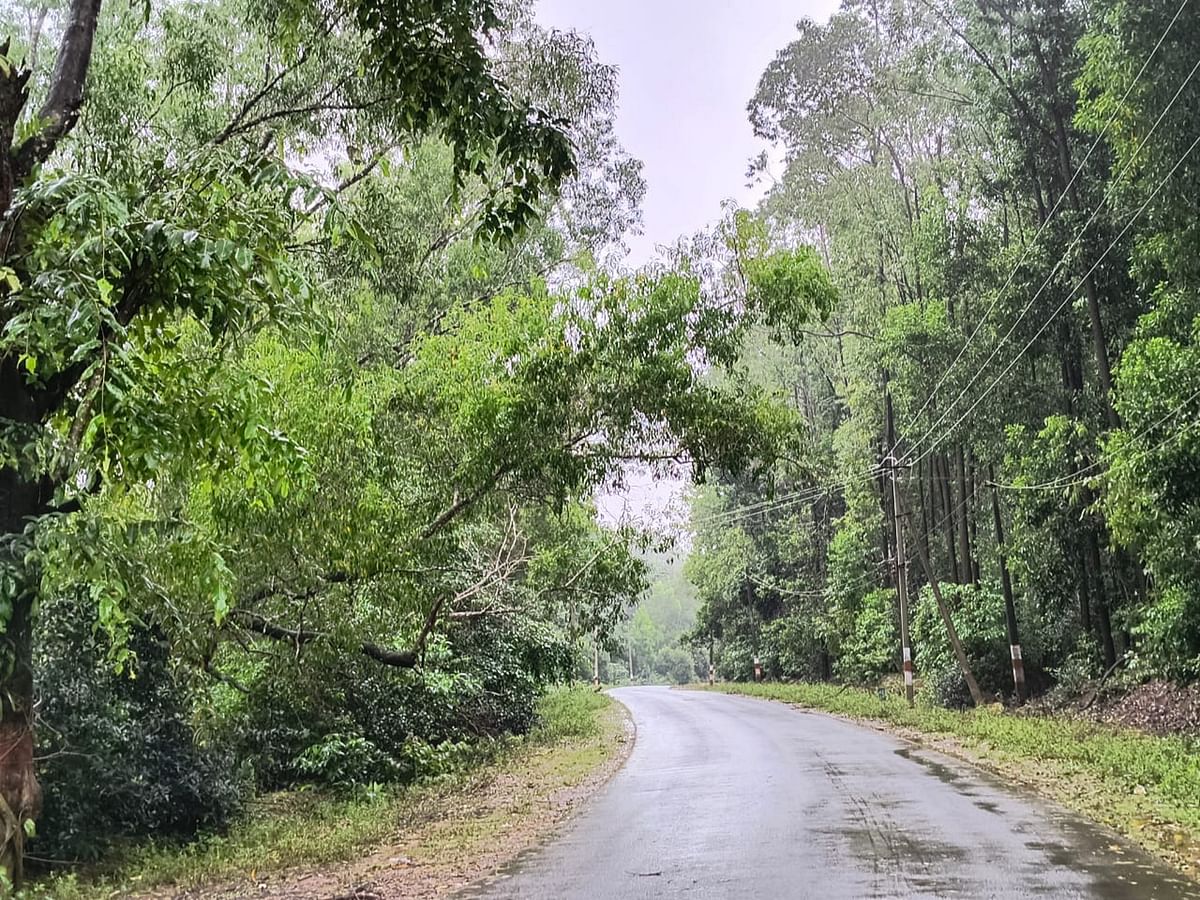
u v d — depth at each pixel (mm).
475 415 11547
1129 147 16750
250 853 10391
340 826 11906
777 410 12547
